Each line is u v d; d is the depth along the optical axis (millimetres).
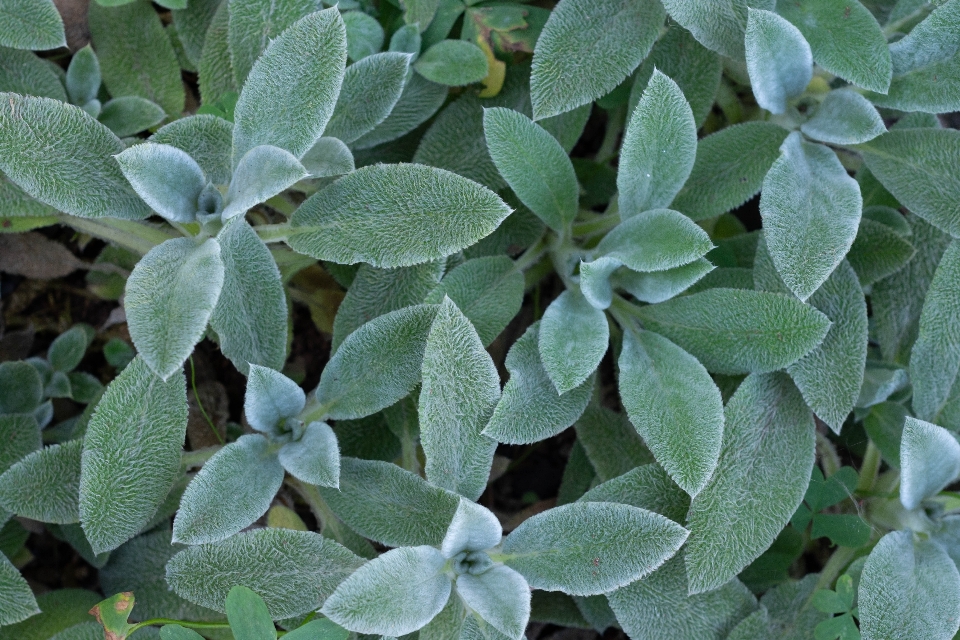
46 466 754
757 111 849
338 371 766
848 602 773
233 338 763
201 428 845
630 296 826
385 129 813
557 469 876
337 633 739
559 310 779
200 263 731
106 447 738
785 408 778
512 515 868
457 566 745
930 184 790
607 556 740
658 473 766
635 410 762
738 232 860
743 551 757
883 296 819
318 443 755
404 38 810
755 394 773
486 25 821
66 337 844
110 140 753
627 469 805
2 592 747
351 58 812
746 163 798
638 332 782
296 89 751
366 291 784
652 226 770
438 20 821
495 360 857
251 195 734
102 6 830
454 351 738
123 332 870
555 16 789
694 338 776
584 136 888
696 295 778
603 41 790
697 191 802
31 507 753
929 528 785
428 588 732
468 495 752
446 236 748
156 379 745
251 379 749
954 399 793
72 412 857
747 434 769
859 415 809
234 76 798
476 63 806
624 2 794
